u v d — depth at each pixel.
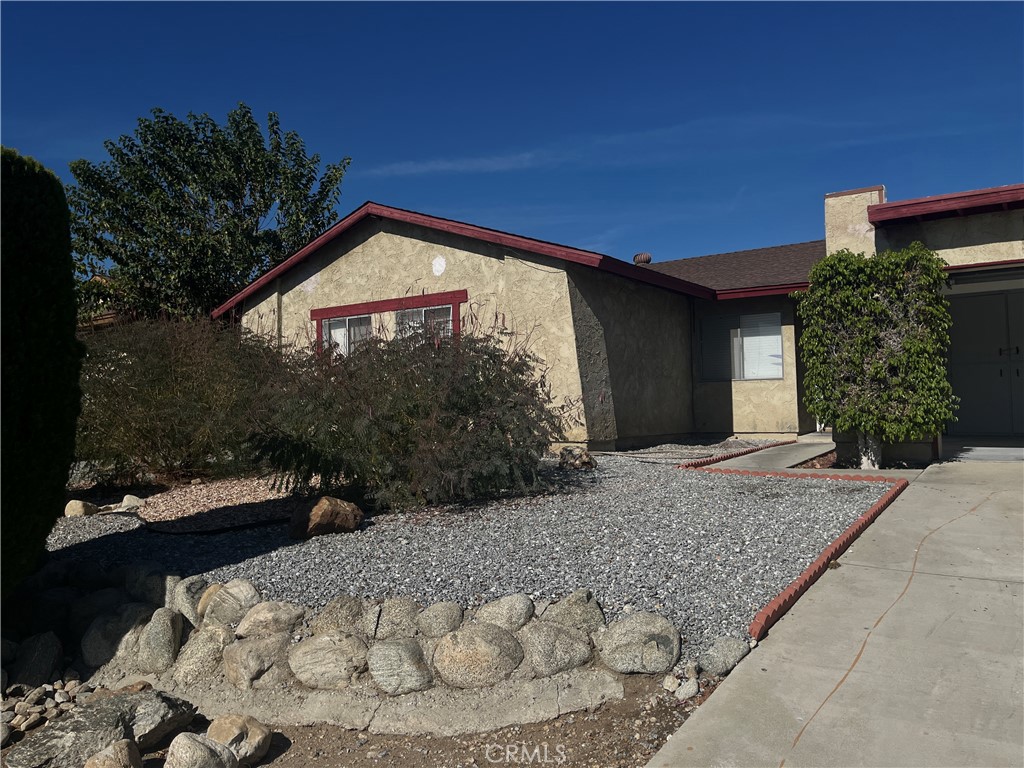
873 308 8.74
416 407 6.86
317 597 4.73
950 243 9.27
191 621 4.77
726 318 14.52
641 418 12.73
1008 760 3.04
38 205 4.42
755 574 4.96
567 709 3.79
